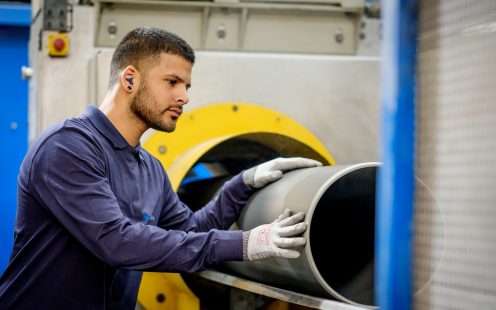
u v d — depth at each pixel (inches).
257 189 91.9
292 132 121.1
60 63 118.3
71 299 81.0
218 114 118.8
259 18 124.2
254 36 124.0
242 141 118.0
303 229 72.7
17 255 82.5
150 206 88.6
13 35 138.3
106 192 78.9
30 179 80.6
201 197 117.3
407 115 51.0
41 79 118.0
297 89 123.5
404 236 51.2
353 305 70.1
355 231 93.5
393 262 51.3
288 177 87.6
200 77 120.3
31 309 81.1
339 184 91.6
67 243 81.0
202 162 121.4
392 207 51.5
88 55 118.9
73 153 79.0
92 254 81.6
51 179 78.6
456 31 48.8
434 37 50.1
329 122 124.6
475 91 47.8
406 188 51.1
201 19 122.2
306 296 76.5
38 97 118.1
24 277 82.0
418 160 51.0
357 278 88.7
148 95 84.8
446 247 50.8
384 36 52.2
